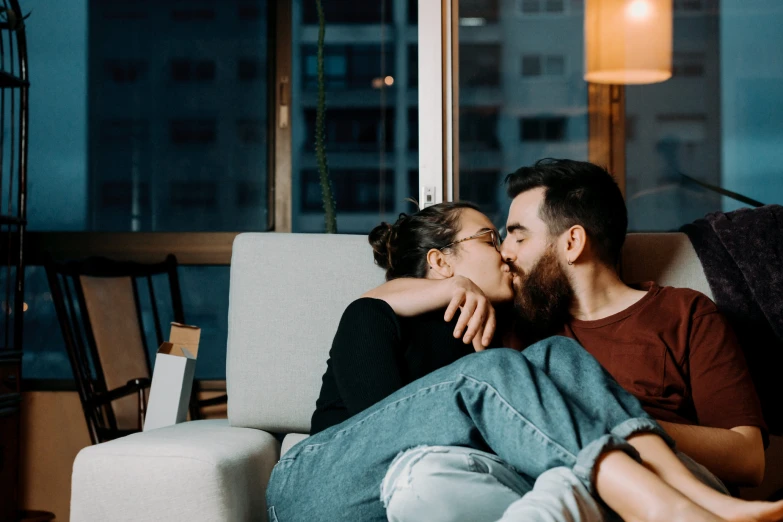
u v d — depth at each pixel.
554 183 1.59
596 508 0.98
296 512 1.25
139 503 1.23
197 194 3.17
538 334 1.59
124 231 3.02
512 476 1.10
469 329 1.39
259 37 3.20
